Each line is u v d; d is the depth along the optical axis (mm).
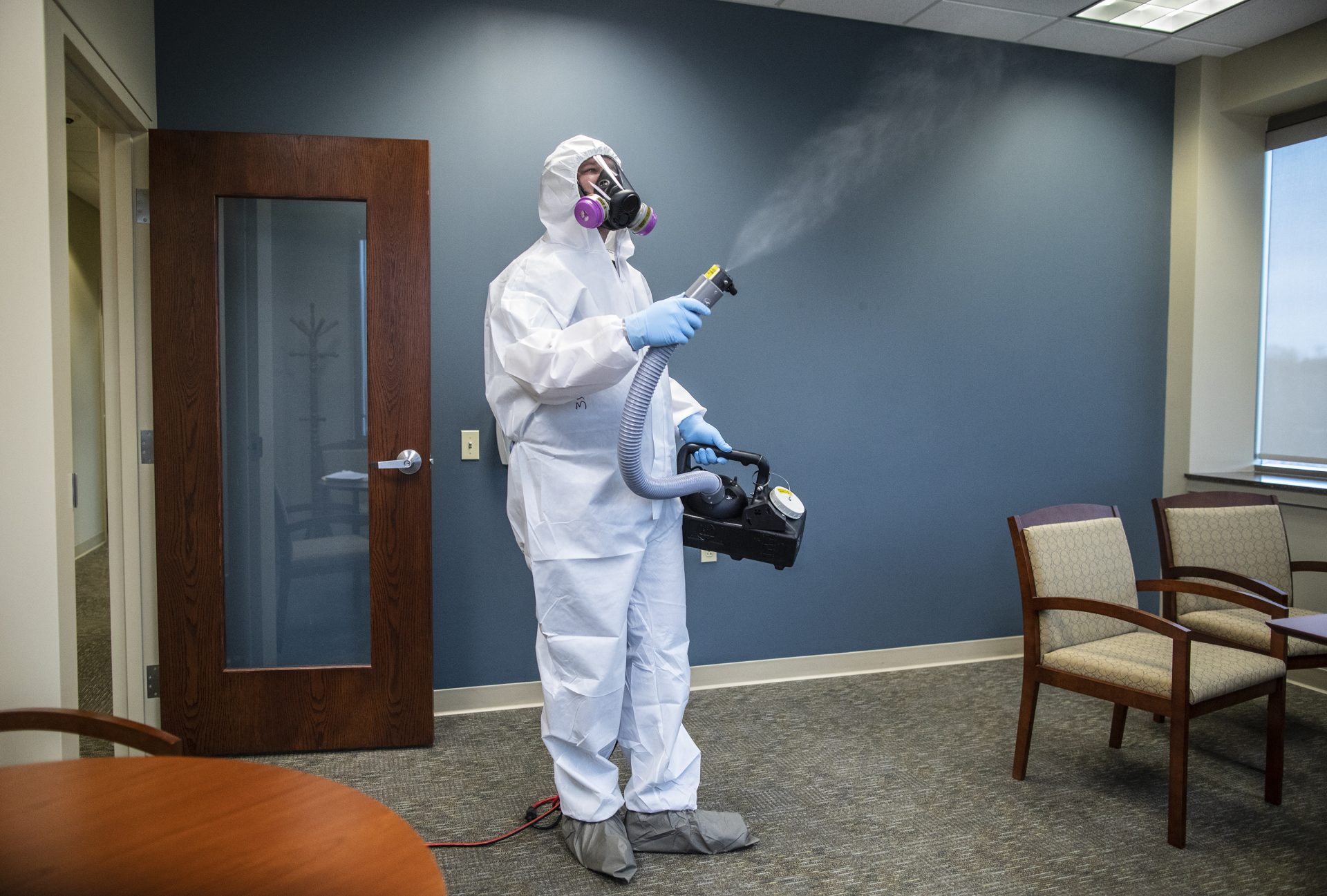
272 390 2635
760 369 3270
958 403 3547
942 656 3564
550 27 2963
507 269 1985
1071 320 3711
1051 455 3709
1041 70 3594
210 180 2502
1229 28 3414
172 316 2496
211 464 2533
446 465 2938
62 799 924
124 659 2592
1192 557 2900
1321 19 3338
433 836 2115
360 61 2811
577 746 1949
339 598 2682
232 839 843
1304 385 3738
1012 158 3574
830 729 2836
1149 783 2438
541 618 1941
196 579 2537
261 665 2645
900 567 3494
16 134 1708
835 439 3377
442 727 2818
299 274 2631
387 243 2592
